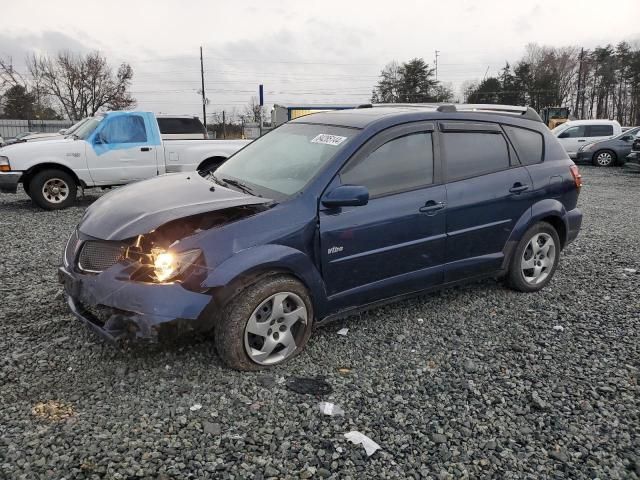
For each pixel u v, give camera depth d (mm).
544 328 4230
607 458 2688
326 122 4297
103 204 3760
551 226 4953
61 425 2771
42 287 4855
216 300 3162
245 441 2711
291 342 3516
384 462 2600
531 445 2771
